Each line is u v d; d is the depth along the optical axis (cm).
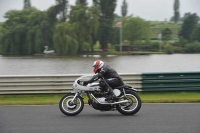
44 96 2595
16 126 1502
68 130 1415
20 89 2583
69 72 6762
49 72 6956
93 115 1772
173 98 2383
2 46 11556
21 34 11469
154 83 2642
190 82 2662
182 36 14638
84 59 10119
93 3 12900
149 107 2022
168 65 8319
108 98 1738
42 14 11844
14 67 8206
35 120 1639
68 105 1748
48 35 11488
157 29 15925
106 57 11231
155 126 1480
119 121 1596
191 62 9312
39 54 11312
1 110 1956
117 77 1761
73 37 10706
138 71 6844
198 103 2191
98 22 11512
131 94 1766
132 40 13362
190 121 1588
